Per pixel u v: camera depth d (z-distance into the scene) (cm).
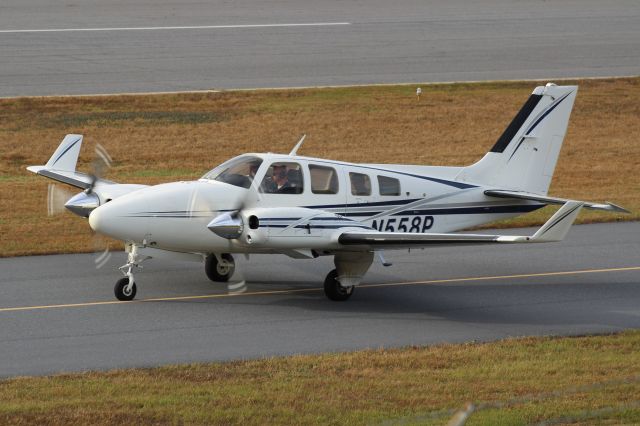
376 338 5872
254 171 6688
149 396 4688
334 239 6338
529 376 5081
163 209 6431
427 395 4747
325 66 17638
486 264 8025
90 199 7044
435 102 15850
